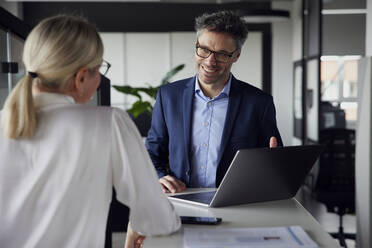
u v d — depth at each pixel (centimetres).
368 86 292
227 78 208
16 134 112
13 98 112
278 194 179
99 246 120
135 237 144
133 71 882
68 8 862
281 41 888
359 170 310
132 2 870
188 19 878
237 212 163
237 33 189
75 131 116
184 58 881
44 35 114
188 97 208
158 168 209
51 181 114
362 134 304
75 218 116
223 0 811
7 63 209
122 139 120
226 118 204
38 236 113
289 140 893
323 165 412
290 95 893
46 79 117
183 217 151
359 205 312
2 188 114
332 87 565
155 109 219
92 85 123
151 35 880
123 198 125
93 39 118
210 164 205
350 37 523
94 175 117
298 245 123
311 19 664
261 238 129
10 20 207
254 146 207
